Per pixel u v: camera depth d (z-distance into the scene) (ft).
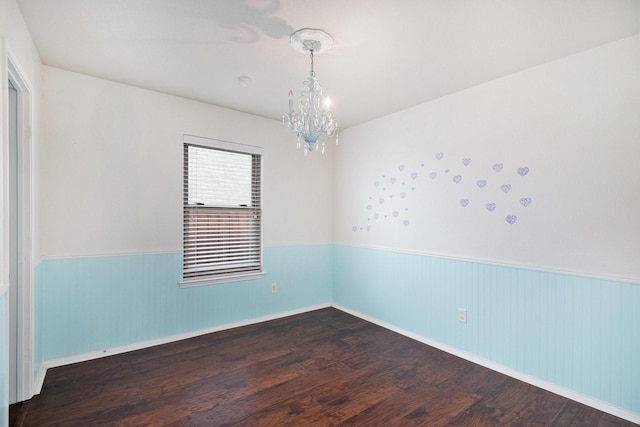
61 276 8.11
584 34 6.27
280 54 7.22
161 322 9.60
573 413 6.49
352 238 12.75
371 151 11.91
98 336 8.62
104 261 8.70
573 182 7.04
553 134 7.32
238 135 11.05
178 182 9.84
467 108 8.95
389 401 6.79
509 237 8.07
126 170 8.99
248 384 7.39
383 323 11.34
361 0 5.34
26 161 6.51
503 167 8.17
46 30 6.35
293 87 9.06
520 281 7.84
